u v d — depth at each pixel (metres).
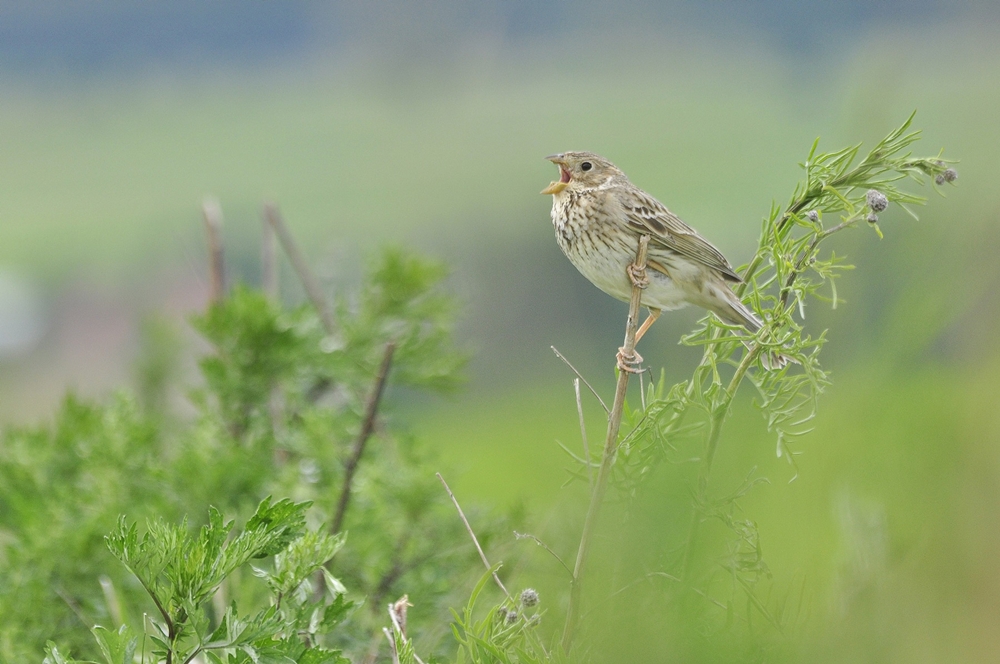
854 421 5.48
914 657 4.59
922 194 8.27
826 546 5.76
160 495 9.80
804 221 6.58
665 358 7.02
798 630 5.24
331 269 12.50
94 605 8.78
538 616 5.93
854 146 6.59
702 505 5.81
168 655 5.26
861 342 5.73
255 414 11.47
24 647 8.02
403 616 6.06
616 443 6.21
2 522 9.91
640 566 5.70
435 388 11.93
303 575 5.73
